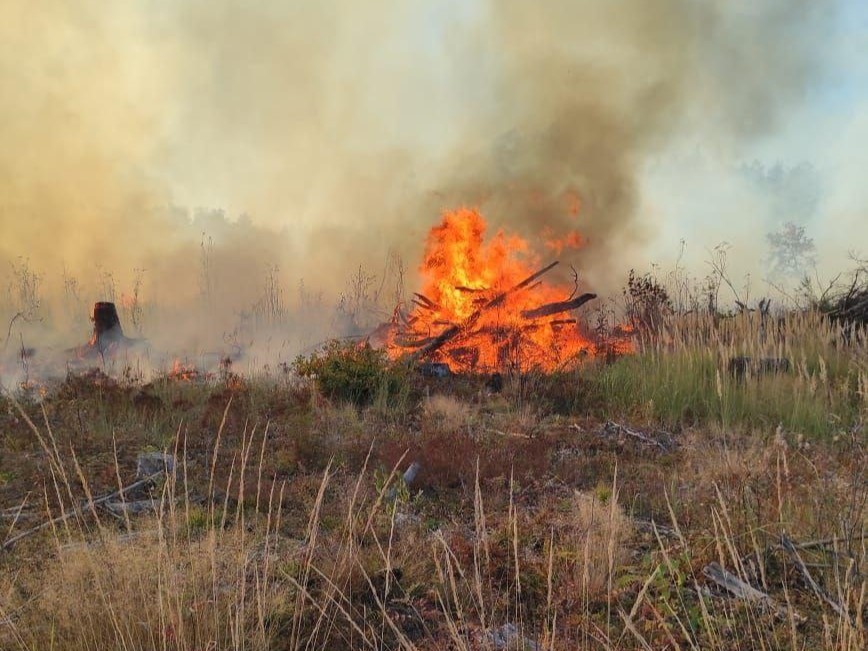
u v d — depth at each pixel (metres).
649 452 7.70
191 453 7.45
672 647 3.38
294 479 6.52
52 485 6.20
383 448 7.29
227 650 3.11
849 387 9.06
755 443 7.20
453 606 3.92
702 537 4.52
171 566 3.40
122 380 11.09
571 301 14.51
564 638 3.53
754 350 10.41
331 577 3.94
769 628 3.45
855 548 4.11
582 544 4.43
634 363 11.31
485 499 5.99
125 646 2.96
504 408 10.11
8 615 3.38
